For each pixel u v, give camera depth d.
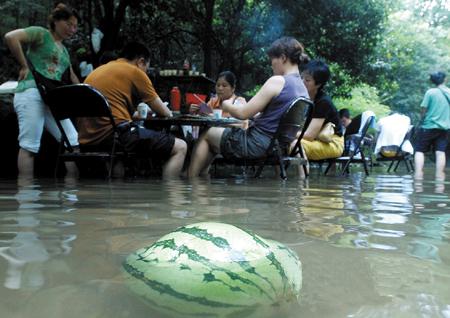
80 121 4.43
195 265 0.71
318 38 13.13
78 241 1.15
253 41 13.52
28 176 4.14
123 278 0.79
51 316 0.63
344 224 1.54
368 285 0.81
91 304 0.67
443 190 3.19
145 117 4.78
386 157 8.02
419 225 1.55
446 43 29.02
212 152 4.51
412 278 0.86
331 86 15.38
